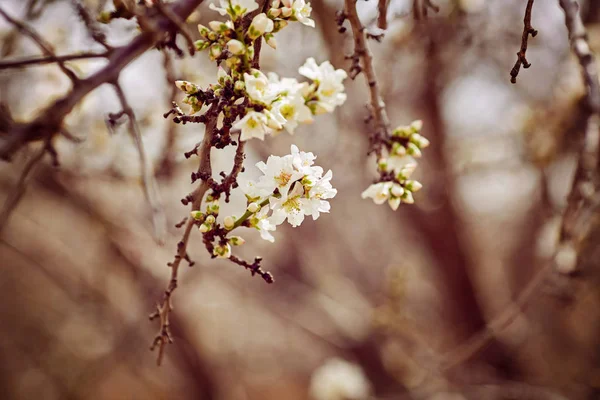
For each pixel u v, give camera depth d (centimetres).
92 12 184
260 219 129
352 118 436
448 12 349
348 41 280
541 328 610
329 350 606
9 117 145
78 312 611
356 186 571
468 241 618
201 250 494
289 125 144
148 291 486
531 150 386
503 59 439
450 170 536
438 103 505
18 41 213
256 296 566
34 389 906
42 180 411
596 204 232
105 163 283
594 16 398
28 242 564
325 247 683
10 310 938
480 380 482
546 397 441
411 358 462
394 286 425
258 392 946
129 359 643
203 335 699
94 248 563
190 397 648
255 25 125
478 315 587
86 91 112
